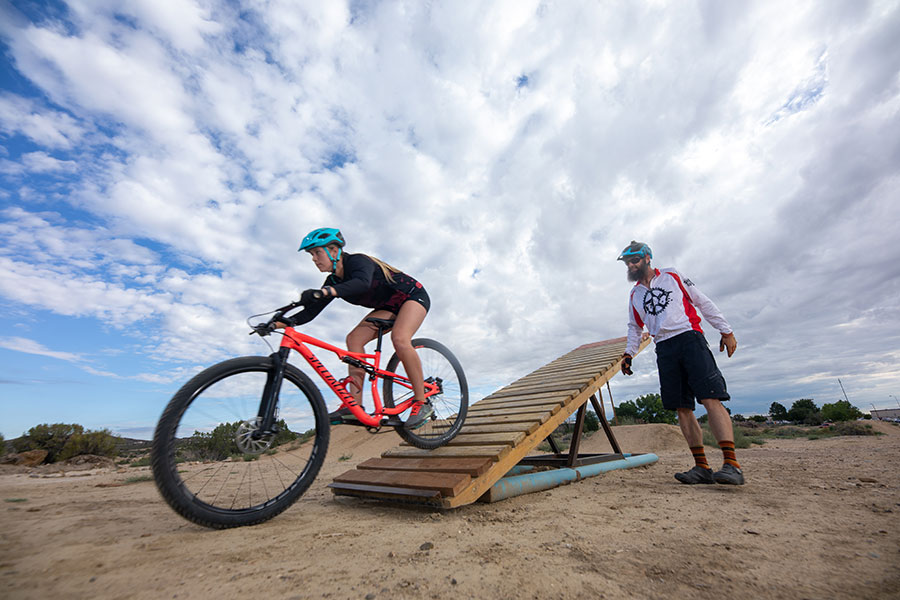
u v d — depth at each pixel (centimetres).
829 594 141
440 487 289
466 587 154
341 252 339
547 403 434
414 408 363
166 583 158
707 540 205
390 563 181
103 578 162
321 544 211
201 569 173
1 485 557
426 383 386
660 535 217
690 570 166
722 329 411
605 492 368
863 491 318
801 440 1244
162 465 223
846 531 212
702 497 324
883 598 136
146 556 189
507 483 353
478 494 307
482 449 346
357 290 312
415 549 202
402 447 422
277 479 409
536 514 281
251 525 253
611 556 185
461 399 420
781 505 280
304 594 148
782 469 482
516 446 357
